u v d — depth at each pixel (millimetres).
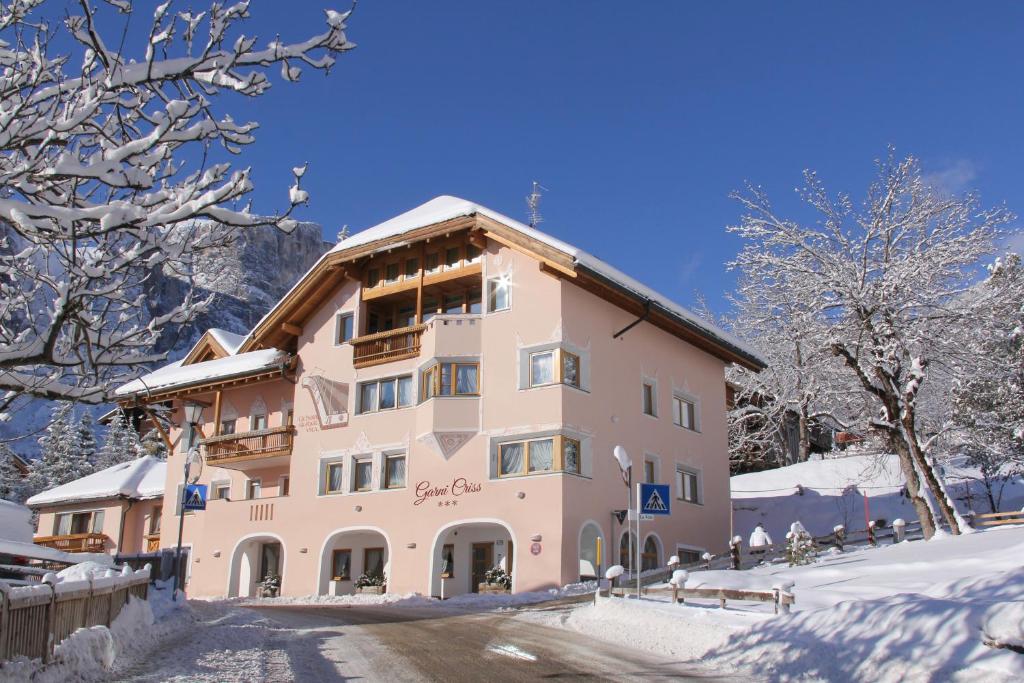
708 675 11555
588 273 28984
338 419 34031
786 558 26000
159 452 56312
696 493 35219
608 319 31516
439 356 30531
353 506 32500
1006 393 32719
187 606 21422
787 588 14617
